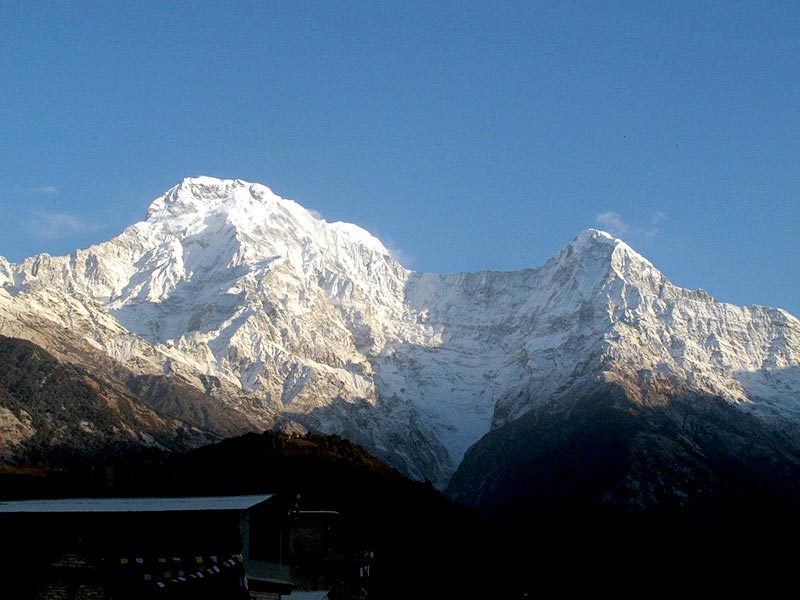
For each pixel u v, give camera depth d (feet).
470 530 544.62
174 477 288.30
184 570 179.22
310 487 448.24
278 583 219.41
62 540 174.81
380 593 370.73
